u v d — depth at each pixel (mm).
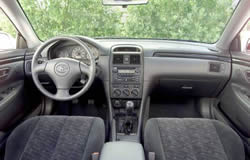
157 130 1488
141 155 1039
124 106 2094
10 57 1781
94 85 2139
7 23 1968
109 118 2084
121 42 2275
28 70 2057
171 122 1580
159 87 2219
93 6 2424
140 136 2020
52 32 2445
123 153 1046
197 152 1314
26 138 1408
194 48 2111
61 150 1319
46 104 2453
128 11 2426
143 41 2457
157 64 2029
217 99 2422
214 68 2057
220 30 2092
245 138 1877
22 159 1256
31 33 2141
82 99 2520
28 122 1556
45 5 2359
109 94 2066
